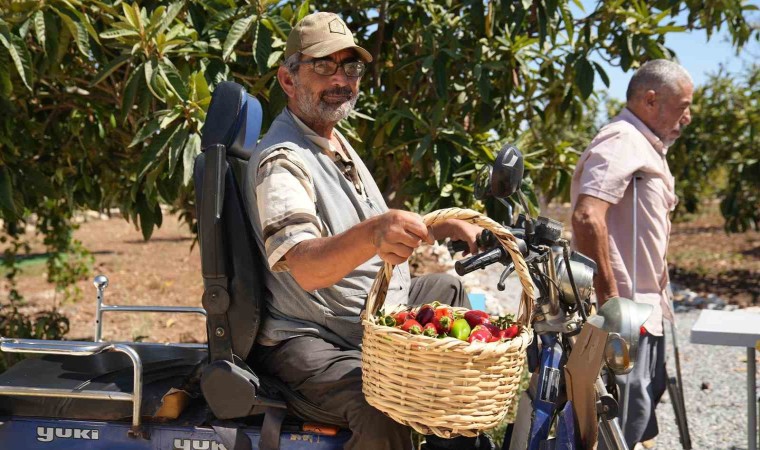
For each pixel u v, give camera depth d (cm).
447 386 205
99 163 498
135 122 437
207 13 392
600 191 337
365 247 217
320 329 257
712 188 1105
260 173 247
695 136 933
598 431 235
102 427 249
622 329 222
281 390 250
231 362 247
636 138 347
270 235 236
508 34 444
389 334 209
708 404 523
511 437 257
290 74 271
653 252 347
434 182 414
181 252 1331
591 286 238
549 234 233
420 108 450
